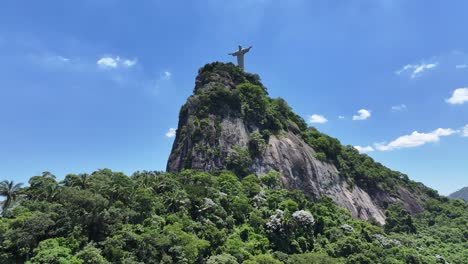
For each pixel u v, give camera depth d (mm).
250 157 135875
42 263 61688
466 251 129375
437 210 177500
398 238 124688
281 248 93562
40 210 78938
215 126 139750
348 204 149500
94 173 100000
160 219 83875
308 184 141125
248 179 124125
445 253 126312
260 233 95875
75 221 73750
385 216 162500
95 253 64938
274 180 128875
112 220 77000
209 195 101375
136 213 81750
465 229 151000
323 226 109750
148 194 87750
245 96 156125
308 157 150875
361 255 93625
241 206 101688
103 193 83750
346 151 183000
